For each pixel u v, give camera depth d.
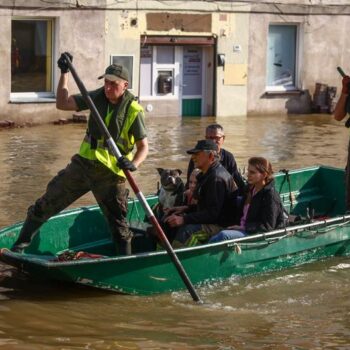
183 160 18.89
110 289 9.79
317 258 11.61
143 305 9.62
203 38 27.70
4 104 24.20
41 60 25.17
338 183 13.88
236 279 10.62
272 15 29.02
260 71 29.08
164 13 26.72
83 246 11.23
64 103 10.06
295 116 29.16
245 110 28.92
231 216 10.98
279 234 10.76
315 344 8.57
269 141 22.34
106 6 25.61
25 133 22.80
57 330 8.72
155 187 15.83
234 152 20.23
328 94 30.05
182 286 10.16
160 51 27.25
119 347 8.29
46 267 9.32
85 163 9.98
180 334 8.73
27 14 24.36
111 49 25.95
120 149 10.02
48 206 10.14
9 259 9.58
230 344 8.49
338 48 30.77
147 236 11.19
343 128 25.64
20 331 8.64
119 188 10.09
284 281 10.73
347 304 9.92
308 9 29.78
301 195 13.76
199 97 28.30
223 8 27.88
